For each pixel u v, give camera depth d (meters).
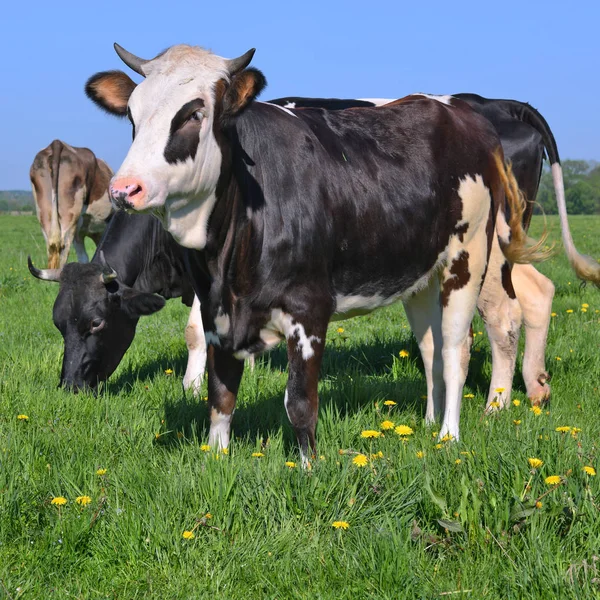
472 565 3.05
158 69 3.79
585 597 2.76
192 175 3.73
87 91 4.16
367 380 6.25
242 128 4.09
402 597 2.86
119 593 3.03
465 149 5.15
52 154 12.53
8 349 7.30
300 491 3.52
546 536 3.12
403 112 5.04
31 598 2.94
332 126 4.66
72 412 5.14
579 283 11.81
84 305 5.80
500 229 5.79
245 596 3.00
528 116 6.79
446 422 5.07
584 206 106.25
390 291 4.86
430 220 4.89
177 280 6.87
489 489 3.43
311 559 3.15
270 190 4.13
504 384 5.98
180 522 3.40
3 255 19.88
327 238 4.28
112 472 3.92
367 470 3.68
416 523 3.31
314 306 4.23
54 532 3.28
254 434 4.95
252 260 4.10
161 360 7.38
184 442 4.68
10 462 3.93
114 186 3.48
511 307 5.94
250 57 3.89
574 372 6.52
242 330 4.22
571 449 3.84
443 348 5.23
